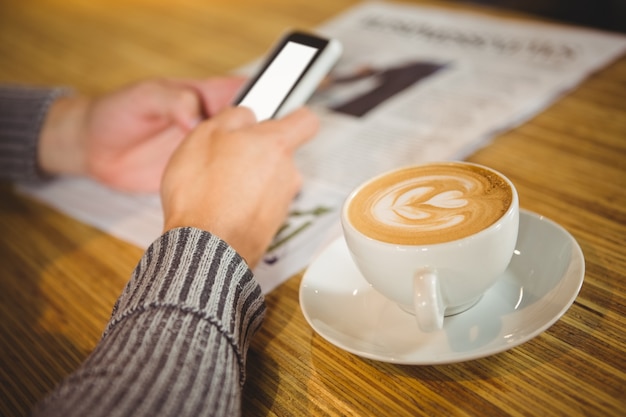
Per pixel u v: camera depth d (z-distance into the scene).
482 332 0.39
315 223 0.58
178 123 0.69
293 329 0.47
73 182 0.77
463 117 0.69
